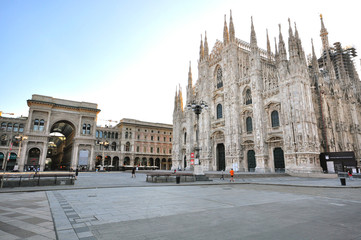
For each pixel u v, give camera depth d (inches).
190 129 2883.9
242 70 2347.4
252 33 2230.6
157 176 1192.8
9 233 301.4
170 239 271.6
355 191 800.9
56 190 815.1
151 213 416.8
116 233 295.3
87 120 3368.6
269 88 2009.1
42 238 280.7
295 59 1791.3
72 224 339.0
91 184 1040.2
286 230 309.4
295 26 1931.6
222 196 643.5
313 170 1611.7
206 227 324.2
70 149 4197.8
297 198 614.2
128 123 3946.9
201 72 2903.5
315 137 1702.8
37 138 3006.9
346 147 2223.2
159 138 4259.4
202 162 2591.0
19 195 687.7
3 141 3287.4
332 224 341.4
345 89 2655.0
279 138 1872.5
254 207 477.1
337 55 3403.1
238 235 287.4
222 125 2445.9
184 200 567.2
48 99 3186.5
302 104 1705.2
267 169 1910.7
